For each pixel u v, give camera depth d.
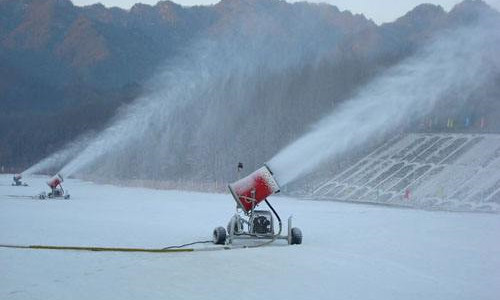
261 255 20.83
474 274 18.06
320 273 17.83
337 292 15.29
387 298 14.77
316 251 22.11
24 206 45.66
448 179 58.53
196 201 56.66
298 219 37.53
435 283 16.67
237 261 19.58
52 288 15.34
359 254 21.62
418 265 19.50
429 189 57.53
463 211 46.31
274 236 24.56
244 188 24.61
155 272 17.58
